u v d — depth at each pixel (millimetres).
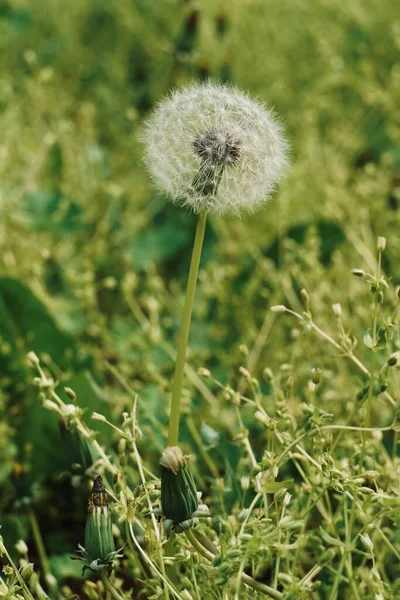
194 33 786
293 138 805
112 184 739
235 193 417
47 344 575
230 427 537
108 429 512
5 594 411
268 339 614
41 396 454
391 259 636
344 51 933
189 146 417
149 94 905
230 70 813
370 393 440
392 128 757
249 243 660
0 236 651
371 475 419
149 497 436
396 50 893
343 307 611
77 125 849
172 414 429
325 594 474
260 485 434
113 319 668
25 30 1039
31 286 627
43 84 867
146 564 462
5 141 759
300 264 640
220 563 404
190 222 727
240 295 648
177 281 701
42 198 701
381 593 419
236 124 420
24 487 490
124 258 658
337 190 674
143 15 1026
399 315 528
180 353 425
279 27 967
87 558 413
